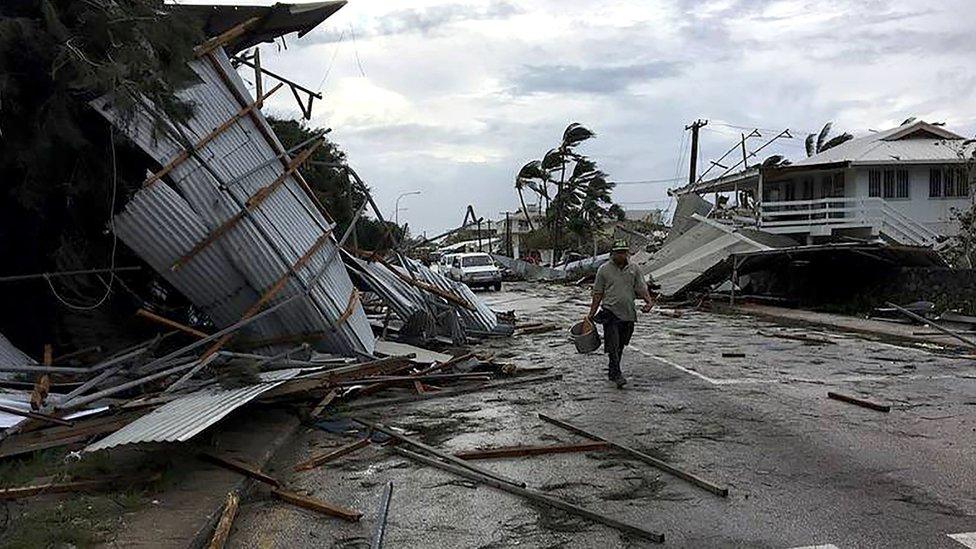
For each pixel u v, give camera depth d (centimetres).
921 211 3259
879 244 2247
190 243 1038
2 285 1070
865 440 808
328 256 1280
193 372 888
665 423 902
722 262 2658
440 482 697
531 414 969
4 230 1059
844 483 664
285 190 1259
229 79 1238
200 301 1080
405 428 903
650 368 1321
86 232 1091
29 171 923
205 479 660
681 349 1578
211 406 752
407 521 595
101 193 1005
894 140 3509
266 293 1089
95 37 862
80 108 952
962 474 684
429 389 1117
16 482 621
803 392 1086
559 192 6219
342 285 1284
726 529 563
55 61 820
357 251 1634
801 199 3597
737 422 901
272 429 849
